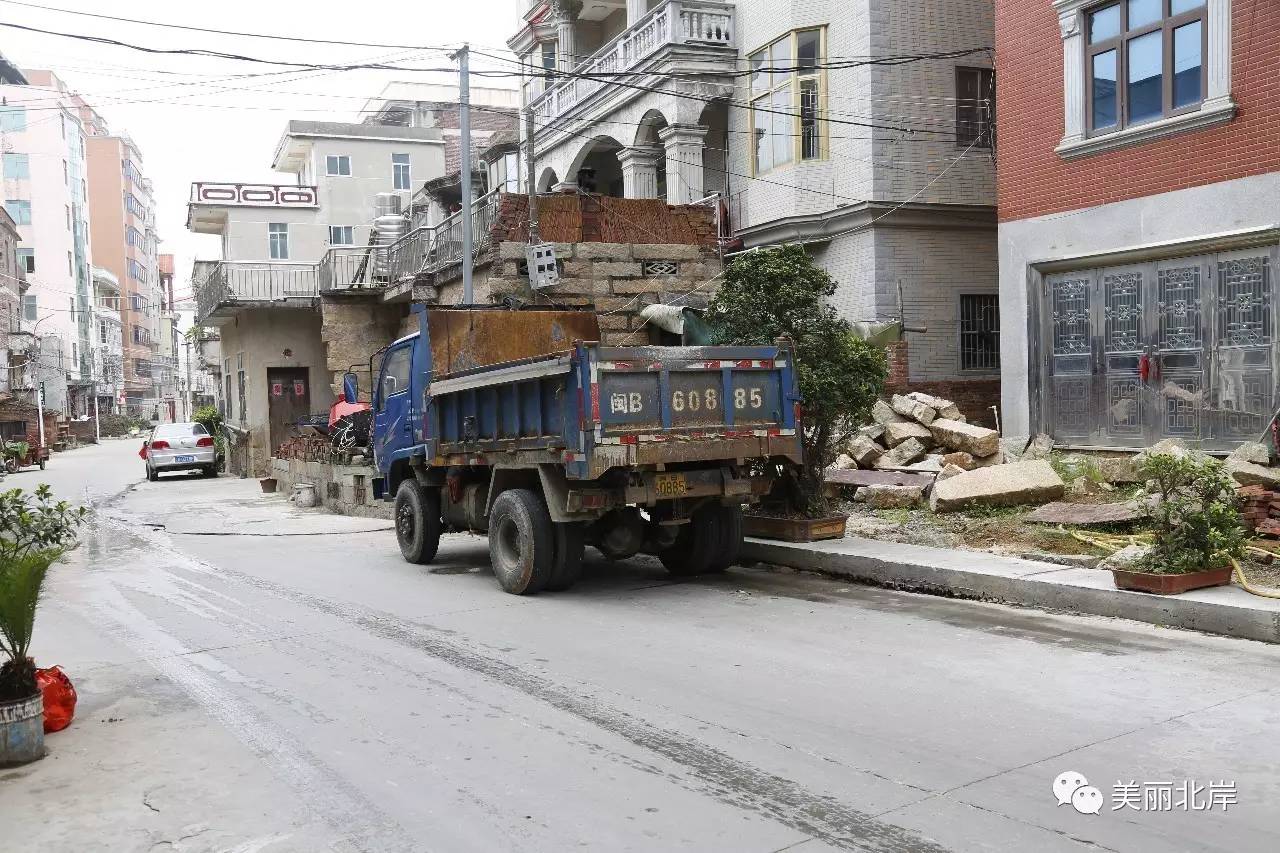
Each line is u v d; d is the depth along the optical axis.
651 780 4.74
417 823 4.35
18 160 74.19
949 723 5.43
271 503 21.80
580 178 18.70
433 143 45.03
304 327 29.64
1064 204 14.48
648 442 8.97
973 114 19.83
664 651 7.26
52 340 69.38
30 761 5.27
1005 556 9.77
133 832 4.35
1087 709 5.61
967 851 3.91
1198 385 13.00
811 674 6.50
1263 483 10.35
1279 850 3.88
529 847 4.07
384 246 25.59
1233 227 12.32
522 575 9.66
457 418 11.01
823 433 11.27
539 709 5.93
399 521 12.59
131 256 104.06
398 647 7.73
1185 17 12.81
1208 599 7.40
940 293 19.73
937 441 14.48
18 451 39.75
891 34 19.16
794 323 11.31
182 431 31.47
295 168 48.84
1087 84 14.09
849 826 4.16
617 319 17.59
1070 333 14.68
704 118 22.94
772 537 11.41
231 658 7.55
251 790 4.80
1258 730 5.18
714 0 21.70
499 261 17.25
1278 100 11.78
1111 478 12.27
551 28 30.17
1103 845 3.94
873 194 19.12
